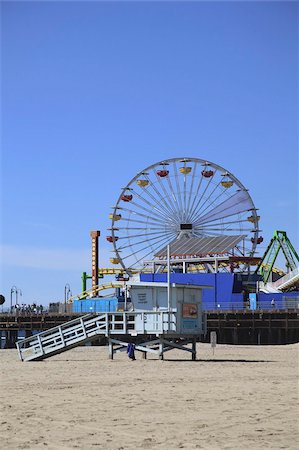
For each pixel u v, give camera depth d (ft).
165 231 456.45
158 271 443.32
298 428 61.87
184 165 456.45
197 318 168.25
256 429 61.41
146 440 56.65
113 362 160.86
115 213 457.27
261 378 113.19
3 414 71.36
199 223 454.40
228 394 88.53
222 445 54.70
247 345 309.83
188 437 57.88
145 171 459.73
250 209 447.42
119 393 91.15
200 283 379.55
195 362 160.45
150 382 107.14
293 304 341.82
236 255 417.49
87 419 67.62
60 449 53.42
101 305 383.24
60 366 149.07
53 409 75.15
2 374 126.41
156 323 163.63
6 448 53.83
